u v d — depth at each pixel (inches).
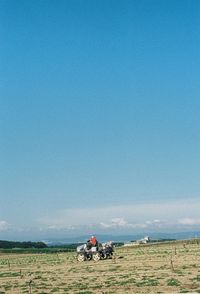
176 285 1626.5
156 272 2094.0
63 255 4827.8
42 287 1823.3
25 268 2972.4
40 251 6486.2
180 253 3358.8
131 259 3038.9
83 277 2105.1
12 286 1916.8
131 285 1700.3
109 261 3016.7
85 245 3324.3
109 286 1717.5
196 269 2116.1
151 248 4741.6
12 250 6747.1
